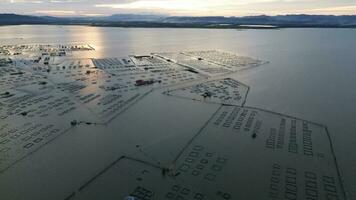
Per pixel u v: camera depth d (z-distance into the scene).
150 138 47.34
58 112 58.28
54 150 43.44
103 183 35.81
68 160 40.75
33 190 34.56
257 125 52.44
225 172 38.06
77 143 45.56
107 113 58.03
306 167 39.34
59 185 35.47
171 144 45.31
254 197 33.47
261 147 44.50
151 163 40.09
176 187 35.03
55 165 39.56
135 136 48.00
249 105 63.12
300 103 64.75
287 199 33.19
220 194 33.91
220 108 61.16
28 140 46.44
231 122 53.78
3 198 33.22
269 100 66.69
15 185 35.44
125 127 51.50
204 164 39.84
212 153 42.69
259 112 58.91
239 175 37.47
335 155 42.50
